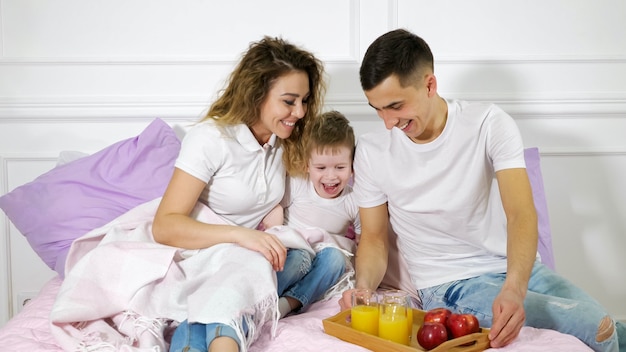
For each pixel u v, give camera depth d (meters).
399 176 1.96
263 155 2.00
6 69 2.53
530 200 1.77
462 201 1.91
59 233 2.15
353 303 1.70
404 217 2.01
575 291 1.85
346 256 2.09
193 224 1.84
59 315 1.66
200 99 2.55
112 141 2.57
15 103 2.52
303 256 1.94
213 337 1.55
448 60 2.56
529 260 1.67
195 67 2.55
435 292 1.97
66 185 2.21
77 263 1.78
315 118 2.09
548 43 2.60
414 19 2.57
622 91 2.61
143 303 1.72
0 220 2.57
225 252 1.77
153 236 1.90
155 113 2.54
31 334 1.71
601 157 2.64
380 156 2.00
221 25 2.55
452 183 1.91
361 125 2.60
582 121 2.63
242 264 1.72
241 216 2.04
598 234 2.67
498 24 2.58
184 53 2.56
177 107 2.54
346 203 2.19
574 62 2.59
